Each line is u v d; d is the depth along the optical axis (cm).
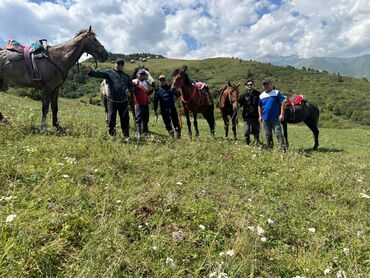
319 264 248
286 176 470
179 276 217
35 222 237
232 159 530
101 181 351
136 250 234
